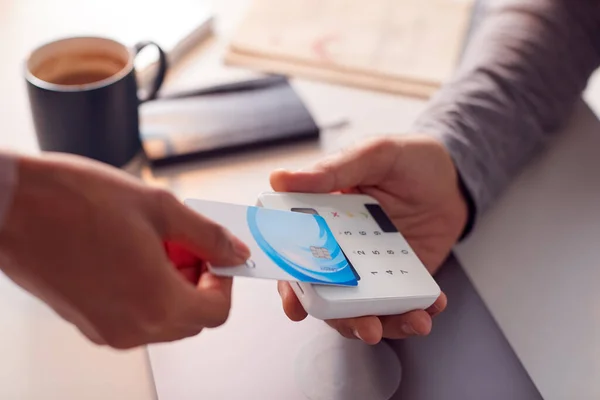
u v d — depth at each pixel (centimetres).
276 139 64
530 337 50
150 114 65
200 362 46
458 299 52
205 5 85
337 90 73
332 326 47
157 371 45
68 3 83
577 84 70
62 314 32
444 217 57
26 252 28
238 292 51
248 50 76
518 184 63
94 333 32
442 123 60
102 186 30
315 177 48
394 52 77
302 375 46
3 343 46
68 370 45
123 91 56
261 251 38
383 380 46
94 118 56
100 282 30
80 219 29
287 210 45
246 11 82
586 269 55
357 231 45
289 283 45
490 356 48
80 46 60
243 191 60
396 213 57
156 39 74
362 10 84
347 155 51
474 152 59
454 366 47
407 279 42
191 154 61
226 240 35
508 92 65
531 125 65
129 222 30
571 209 61
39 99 54
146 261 30
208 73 73
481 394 45
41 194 28
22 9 81
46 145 58
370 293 40
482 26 75
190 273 40
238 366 46
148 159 61
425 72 75
